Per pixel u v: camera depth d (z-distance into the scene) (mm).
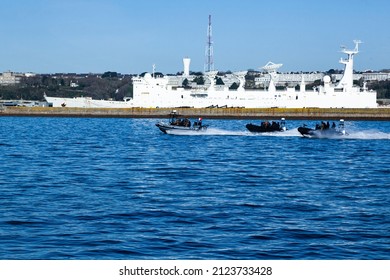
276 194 153375
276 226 115438
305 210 131750
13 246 100500
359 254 97562
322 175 194750
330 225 116875
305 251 99125
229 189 161000
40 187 160375
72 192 152500
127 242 103250
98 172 195125
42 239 104750
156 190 157750
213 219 121000
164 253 97312
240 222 118562
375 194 155375
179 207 133125
